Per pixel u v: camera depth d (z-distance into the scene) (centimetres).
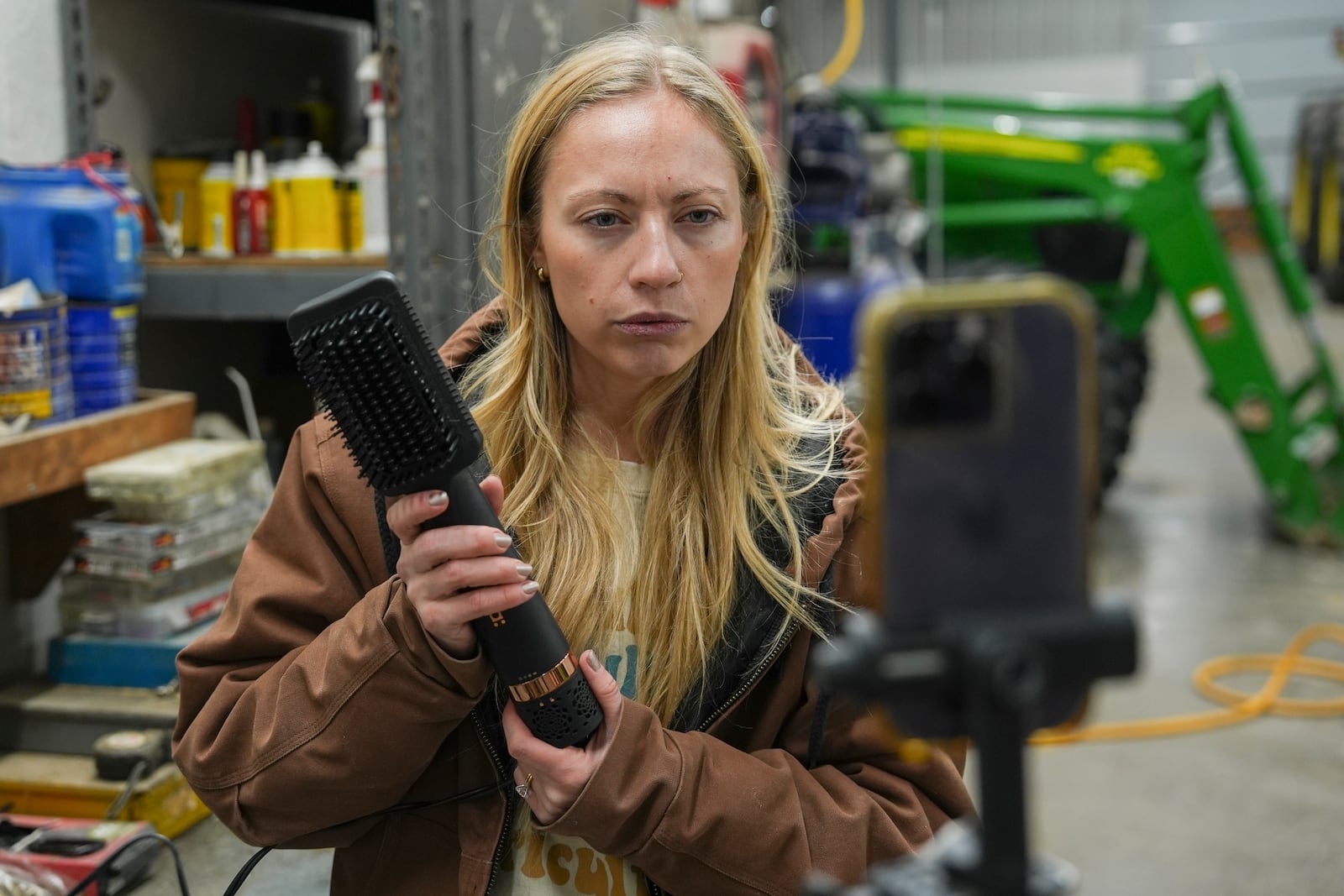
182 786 154
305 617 95
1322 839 230
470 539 76
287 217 189
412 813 96
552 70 95
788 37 393
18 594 179
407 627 83
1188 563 403
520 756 83
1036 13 1016
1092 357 40
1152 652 328
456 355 101
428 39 173
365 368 73
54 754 158
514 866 95
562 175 86
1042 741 276
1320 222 850
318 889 138
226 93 227
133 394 175
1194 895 211
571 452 98
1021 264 437
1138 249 446
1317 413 412
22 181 159
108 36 199
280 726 87
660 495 97
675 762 86
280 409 238
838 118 359
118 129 203
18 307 150
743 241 91
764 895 87
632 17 244
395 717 84
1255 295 962
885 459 40
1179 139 430
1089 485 41
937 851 43
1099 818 240
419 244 172
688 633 93
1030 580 40
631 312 85
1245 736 278
